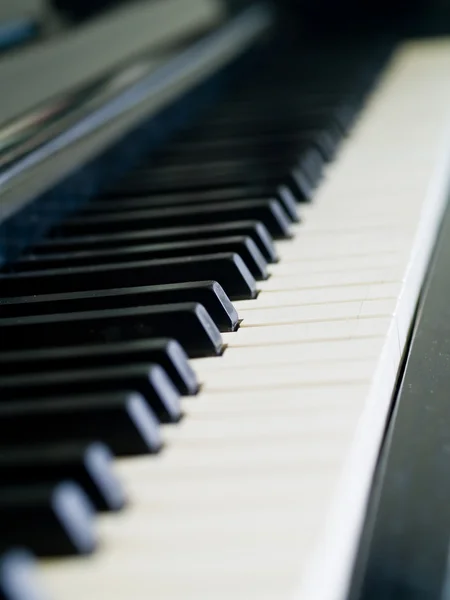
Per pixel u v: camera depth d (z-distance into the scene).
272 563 0.39
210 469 0.43
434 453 0.44
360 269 0.56
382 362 0.48
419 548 0.41
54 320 0.50
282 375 0.47
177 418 0.45
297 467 0.42
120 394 0.44
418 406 0.47
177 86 0.88
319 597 0.39
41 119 0.66
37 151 0.63
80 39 0.75
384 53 1.13
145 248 0.57
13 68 0.66
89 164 0.69
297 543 0.39
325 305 0.52
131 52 0.82
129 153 0.75
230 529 0.40
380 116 0.84
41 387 0.45
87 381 0.45
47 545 0.40
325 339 0.50
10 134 0.63
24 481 0.41
